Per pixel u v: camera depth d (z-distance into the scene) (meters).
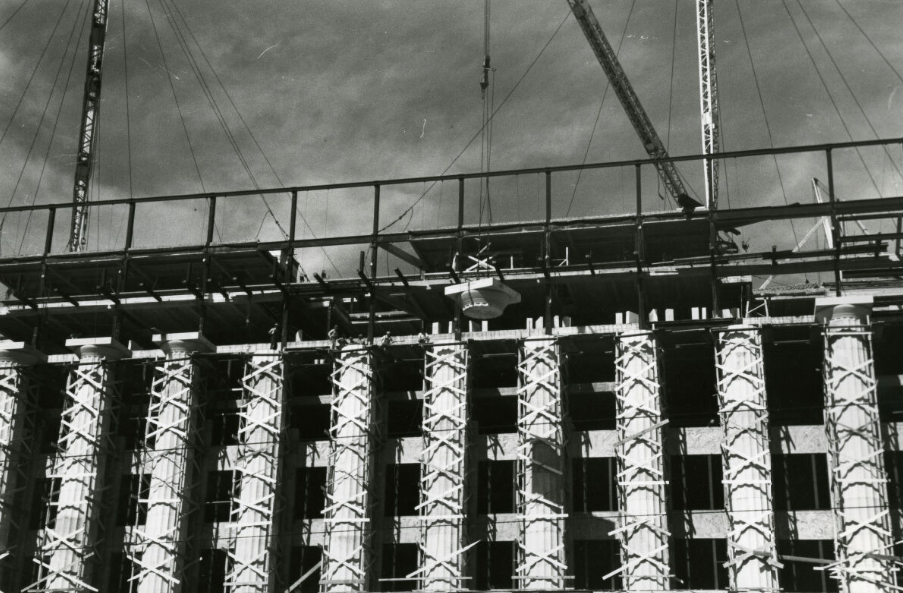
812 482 68.19
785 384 74.81
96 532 69.25
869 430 61.22
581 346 68.81
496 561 72.56
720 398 64.31
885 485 60.12
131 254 75.50
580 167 69.31
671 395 76.88
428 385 70.38
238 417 76.31
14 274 79.06
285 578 67.06
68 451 70.12
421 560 65.25
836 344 63.19
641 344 65.75
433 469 65.38
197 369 71.38
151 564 66.44
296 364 71.88
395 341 68.94
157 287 79.62
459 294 51.72
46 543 70.06
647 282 70.75
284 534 67.75
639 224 68.44
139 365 74.56
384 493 67.94
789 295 71.31
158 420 70.00
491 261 73.88
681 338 68.75
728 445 63.16
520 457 64.69
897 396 67.06
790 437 64.25
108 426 71.12
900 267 66.62
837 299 63.34
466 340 67.94
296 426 79.50
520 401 65.88
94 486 69.31
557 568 61.72
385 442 68.81
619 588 69.00
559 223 70.88
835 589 64.19
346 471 66.44
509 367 74.06
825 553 64.50
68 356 73.81
